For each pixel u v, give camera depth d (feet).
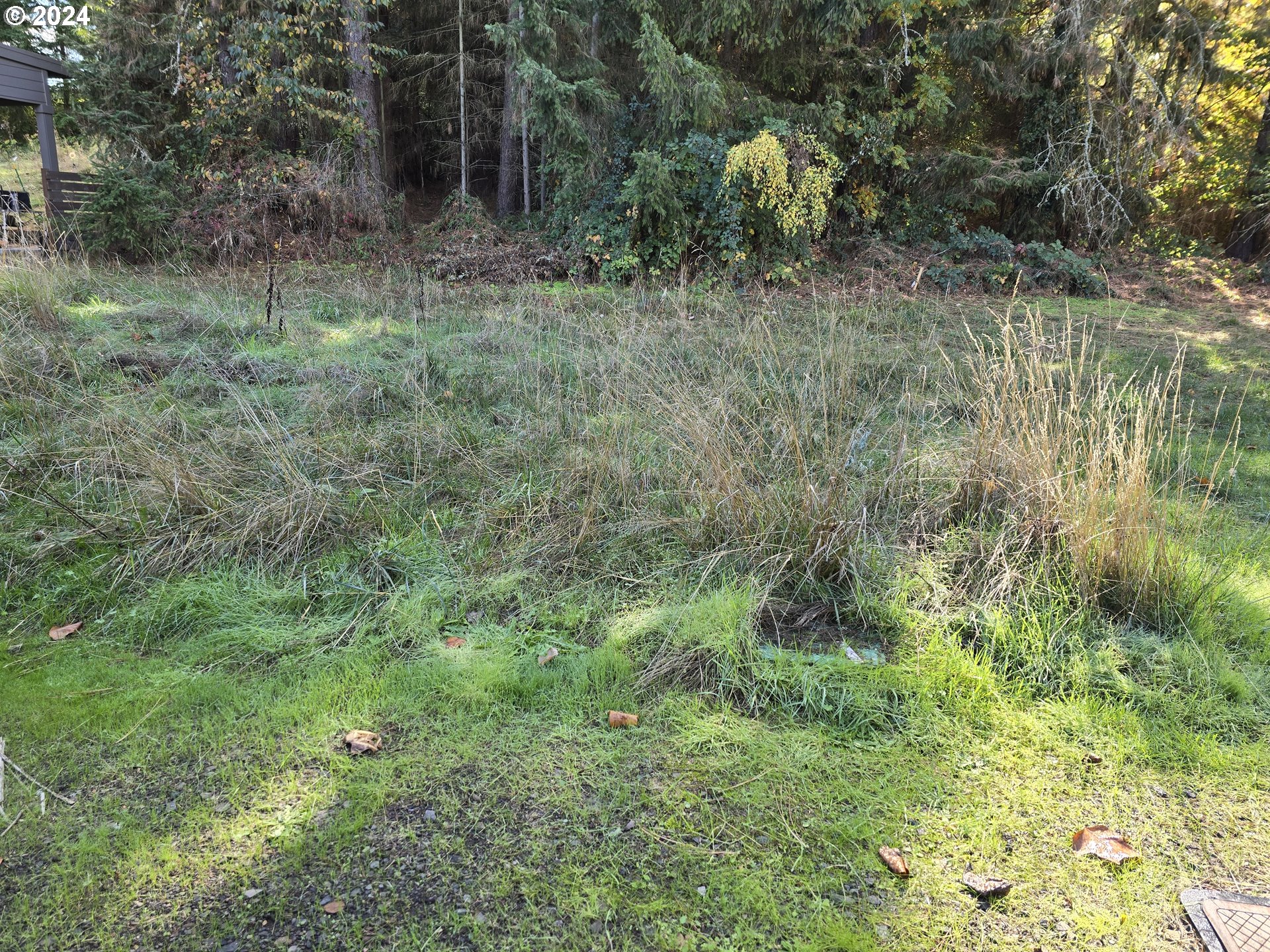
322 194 38.65
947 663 8.66
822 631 9.50
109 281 26.58
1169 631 9.34
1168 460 11.07
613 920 5.79
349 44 42.98
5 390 14.92
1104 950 5.60
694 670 8.77
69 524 11.21
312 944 5.53
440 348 20.40
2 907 5.79
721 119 35.14
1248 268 43.60
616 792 7.00
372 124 43.86
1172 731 7.89
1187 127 43.75
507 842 6.44
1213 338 27.07
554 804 6.86
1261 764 7.50
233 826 6.55
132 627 9.30
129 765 7.23
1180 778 7.33
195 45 41.68
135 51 42.86
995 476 11.39
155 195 33.71
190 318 21.34
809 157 34.40
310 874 6.10
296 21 41.88
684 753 7.52
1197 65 43.11
